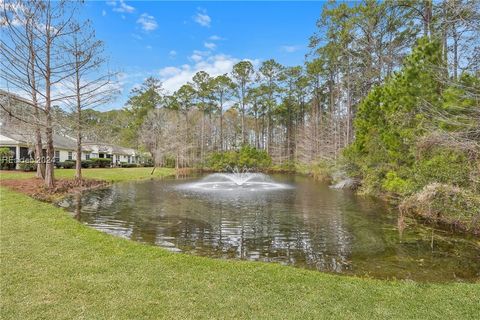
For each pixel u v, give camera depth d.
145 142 30.69
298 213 8.05
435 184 5.74
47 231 5.24
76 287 2.98
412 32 13.73
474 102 5.15
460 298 2.96
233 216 7.62
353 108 21.22
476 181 5.14
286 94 35.50
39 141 14.48
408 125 7.98
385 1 13.35
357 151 12.44
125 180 18.25
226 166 31.70
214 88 36.88
